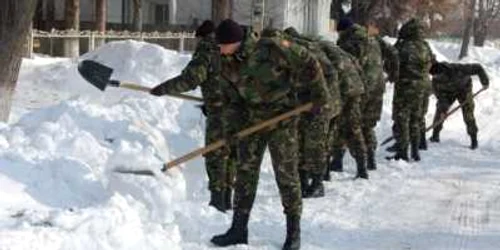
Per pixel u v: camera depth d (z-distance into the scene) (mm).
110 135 8461
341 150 9633
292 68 5766
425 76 10508
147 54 16562
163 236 5902
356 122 9133
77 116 8766
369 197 8305
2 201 5863
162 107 10719
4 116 9750
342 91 8719
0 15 9719
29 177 6414
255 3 15156
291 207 6020
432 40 47594
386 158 10781
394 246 6406
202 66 6773
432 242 6594
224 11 25000
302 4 36750
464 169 10453
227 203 7332
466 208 8031
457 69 12492
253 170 6113
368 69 9422
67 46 24156
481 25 49250
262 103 5867
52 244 5039
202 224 6672
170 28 33344
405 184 9133
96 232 5422
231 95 6078
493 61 37938
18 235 4973
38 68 18031
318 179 8195
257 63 5715
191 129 10305
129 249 5496
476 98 20391
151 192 6531
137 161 6844
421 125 11453
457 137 13766
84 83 16188
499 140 13742
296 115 5922
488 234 6965
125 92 14672
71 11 24969
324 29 39812
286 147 5938
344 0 39844
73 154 7441
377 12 37969
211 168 7191
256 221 6941
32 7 9852
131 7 36688
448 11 44875
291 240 6070
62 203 6277
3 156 6637
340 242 6445
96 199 6566
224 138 6348
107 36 25891
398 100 10562
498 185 9391
